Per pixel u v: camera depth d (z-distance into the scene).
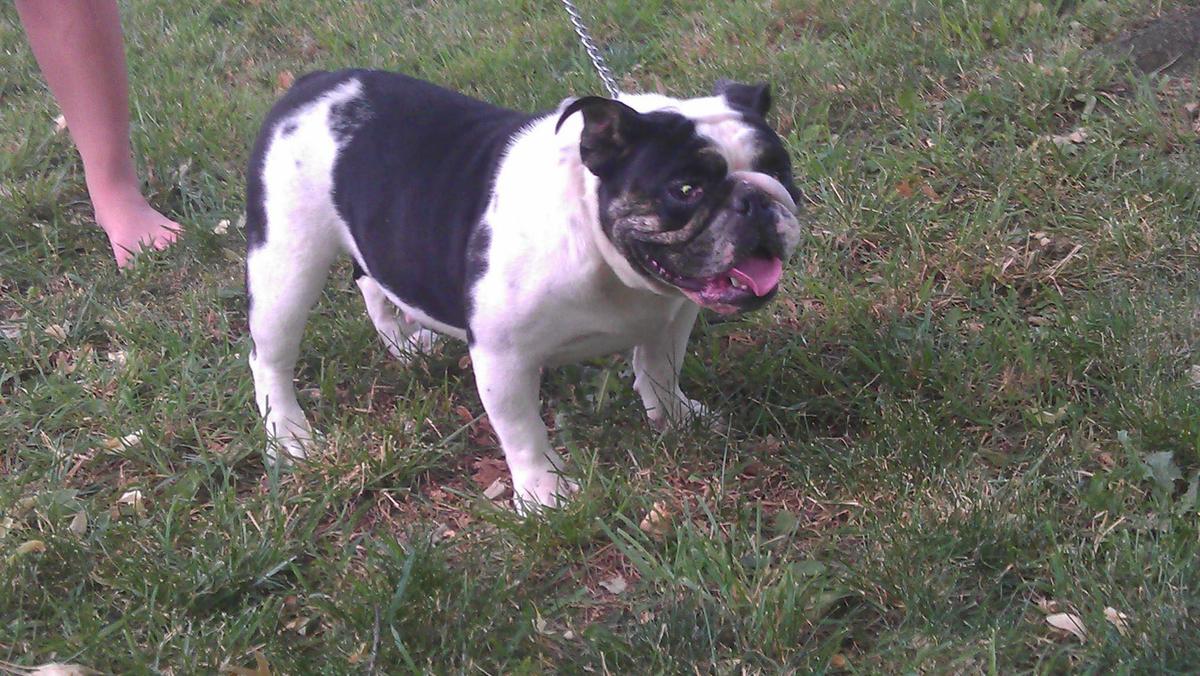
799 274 4.02
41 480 3.46
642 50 5.68
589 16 6.10
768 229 2.56
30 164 5.31
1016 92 4.78
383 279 3.27
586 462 3.25
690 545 2.93
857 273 4.10
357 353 3.92
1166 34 4.94
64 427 3.72
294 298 3.35
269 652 2.77
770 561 2.91
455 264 3.03
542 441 3.17
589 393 3.68
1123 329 3.54
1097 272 3.93
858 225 4.22
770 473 3.28
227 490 3.29
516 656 2.74
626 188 2.65
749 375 3.63
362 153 3.17
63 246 4.80
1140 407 3.23
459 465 3.47
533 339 2.96
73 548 3.07
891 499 3.07
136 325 4.11
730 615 2.74
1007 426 3.39
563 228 2.82
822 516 3.11
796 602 2.73
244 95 5.75
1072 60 4.86
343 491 3.30
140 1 7.14
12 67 6.49
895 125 4.81
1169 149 4.45
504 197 2.90
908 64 5.07
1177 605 2.61
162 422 3.66
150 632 2.83
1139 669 2.49
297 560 3.12
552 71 5.58
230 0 7.05
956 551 2.87
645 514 3.14
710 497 3.19
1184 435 3.11
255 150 3.32
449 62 5.83
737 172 2.61
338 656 2.74
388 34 6.39
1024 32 5.27
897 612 2.77
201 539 3.11
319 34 6.46
